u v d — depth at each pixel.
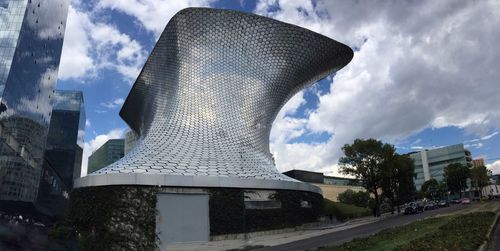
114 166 31.59
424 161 158.12
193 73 44.28
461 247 15.27
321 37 46.66
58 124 141.50
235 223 29.72
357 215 60.12
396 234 22.06
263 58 46.34
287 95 50.41
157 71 47.97
